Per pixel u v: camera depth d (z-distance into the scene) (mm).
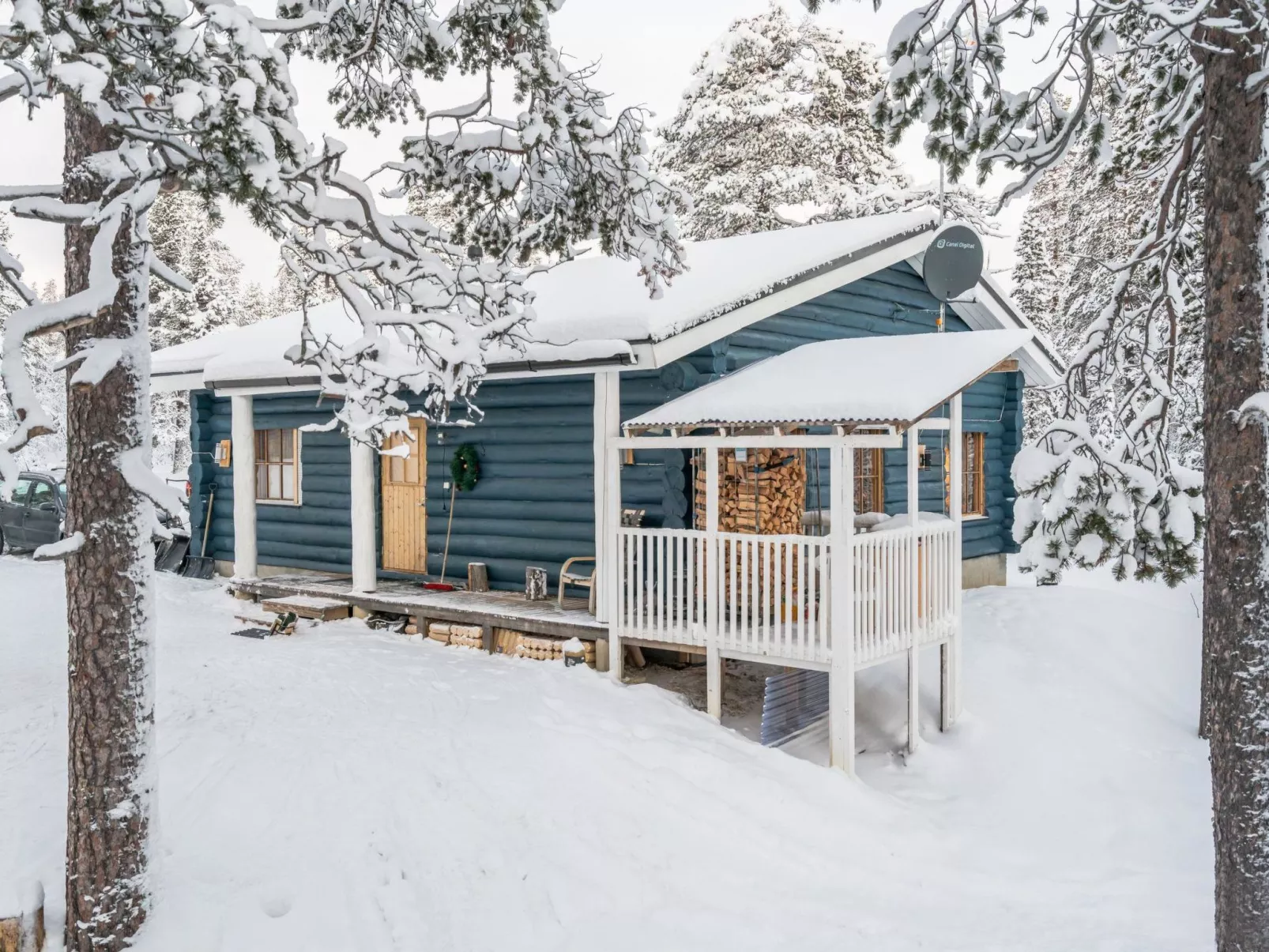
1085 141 6395
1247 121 4836
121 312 4844
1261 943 4754
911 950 5562
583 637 9961
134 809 5023
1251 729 4797
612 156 6625
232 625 11914
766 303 10375
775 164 25047
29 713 7984
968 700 9883
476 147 6961
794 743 8664
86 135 4824
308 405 13969
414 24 7109
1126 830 7426
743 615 8688
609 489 9453
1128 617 12180
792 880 6391
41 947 4938
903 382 8453
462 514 12266
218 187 4477
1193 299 11539
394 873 5895
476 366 5934
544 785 7082
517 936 5488
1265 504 4812
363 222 5750
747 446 8531
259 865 5789
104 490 4859
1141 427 6559
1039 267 32000
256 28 4520
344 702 8609
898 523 9312
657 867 6289
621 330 9367
